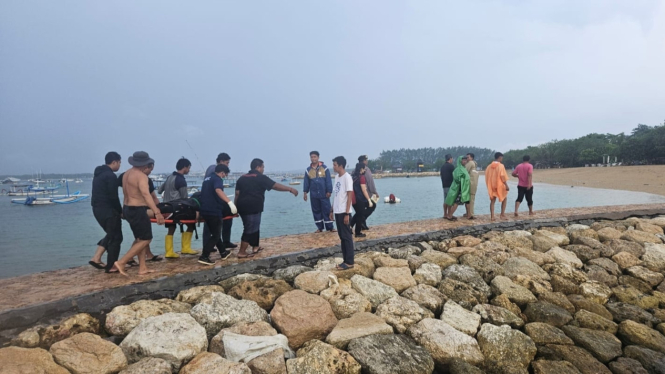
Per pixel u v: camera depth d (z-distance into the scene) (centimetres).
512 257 755
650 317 602
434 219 1084
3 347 374
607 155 7956
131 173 550
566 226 1022
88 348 384
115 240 586
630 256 804
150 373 360
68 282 525
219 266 603
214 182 620
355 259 679
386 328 494
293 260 678
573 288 675
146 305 474
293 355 443
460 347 478
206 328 466
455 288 632
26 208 3856
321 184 922
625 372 471
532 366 479
